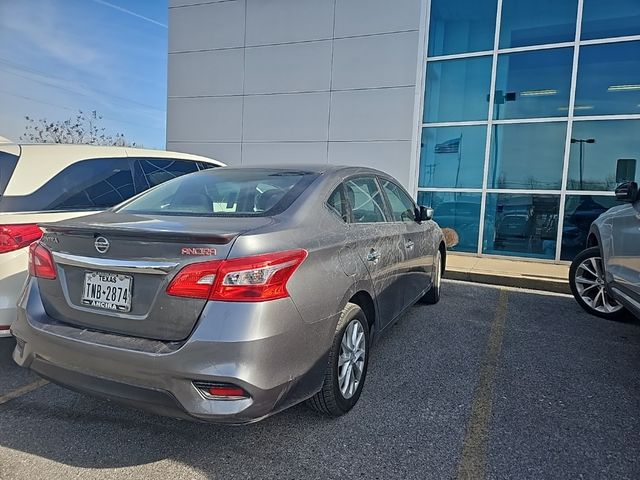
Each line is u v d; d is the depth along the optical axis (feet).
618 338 14.05
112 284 7.42
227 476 7.41
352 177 11.00
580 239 27.12
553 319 16.01
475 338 13.89
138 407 7.23
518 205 28.48
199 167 16.67
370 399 9.95
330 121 31.99
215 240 6.86
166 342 6.96
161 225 7.63
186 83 36.19
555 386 10.69
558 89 27.22
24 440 8.35
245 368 6.66
